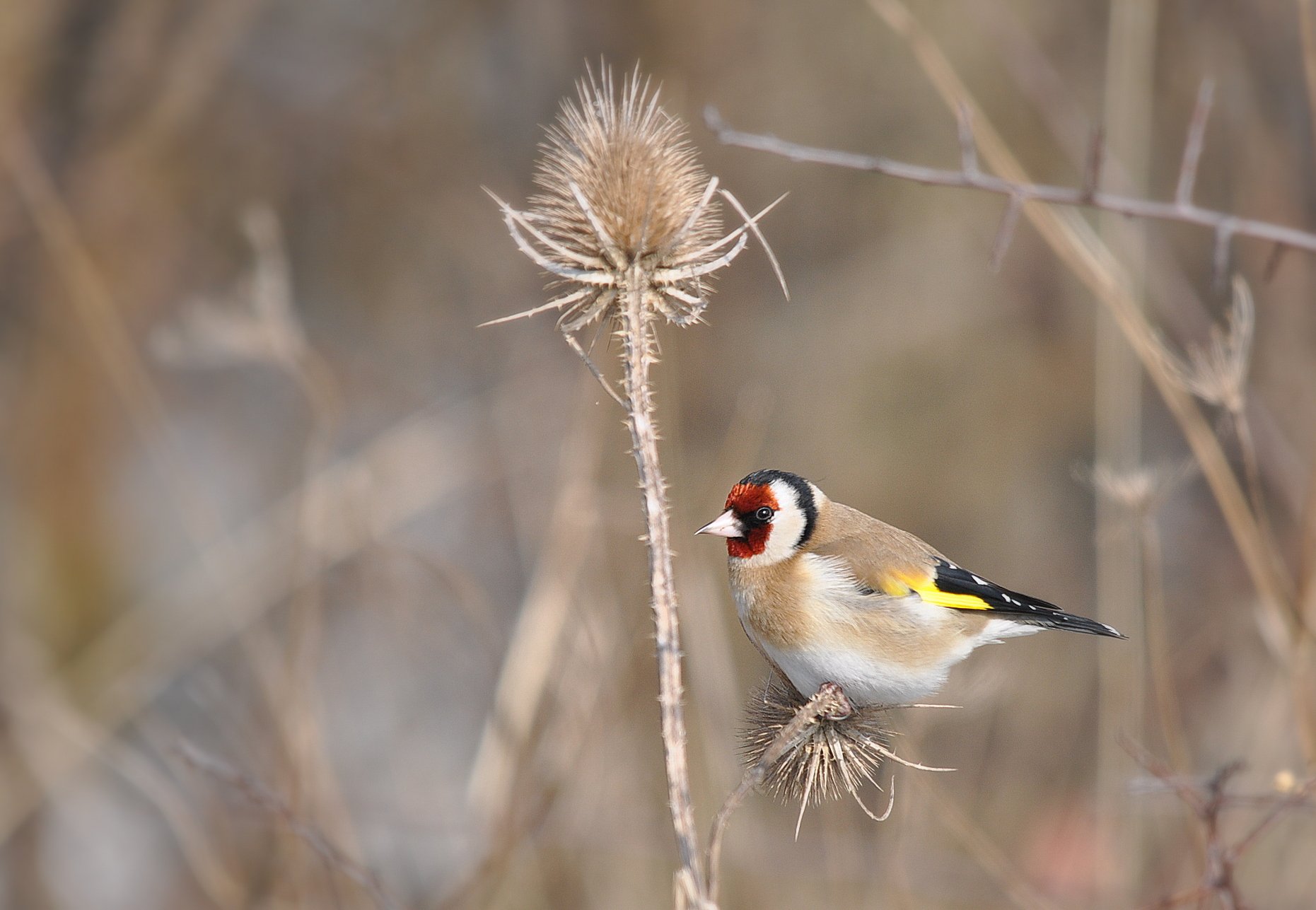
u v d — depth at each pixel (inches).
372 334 669.3
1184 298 498.3
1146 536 316.5
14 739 469.7
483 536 535.8
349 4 698.8
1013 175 330.0
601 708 361.4
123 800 537.6
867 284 645.3
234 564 446.9
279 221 657.6
